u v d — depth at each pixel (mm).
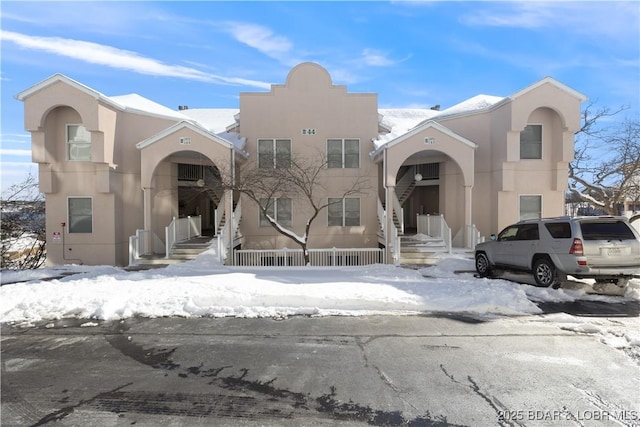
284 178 16203
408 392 4203
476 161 16922
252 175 16297
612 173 17797
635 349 5457
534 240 9531
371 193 18000
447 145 15266
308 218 17828
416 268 12773
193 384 4445
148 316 7355
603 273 8367
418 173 19156
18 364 5082
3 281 11070
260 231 17719
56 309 7656
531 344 5711
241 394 4188
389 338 6035
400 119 23984
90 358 5273
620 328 6453
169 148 15219
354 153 18125
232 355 5355
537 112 15781
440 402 3977
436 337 6066
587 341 5824
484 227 16734
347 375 4664
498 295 7973
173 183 17750
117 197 16109
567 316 7109
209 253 14055
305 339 6020
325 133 18062
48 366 5004
